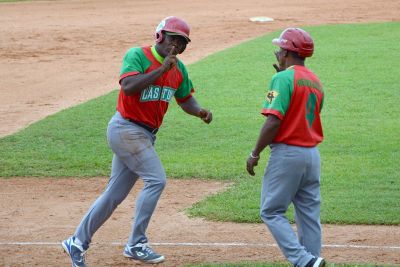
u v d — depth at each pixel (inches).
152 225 1366.9
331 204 1480.1
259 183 1656.0
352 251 1204.5
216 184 1673.2
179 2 5753.0
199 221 1392.7
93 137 2142.0
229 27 4350.4
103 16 5054.1
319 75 2923.2
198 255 1191.6
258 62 3216.0
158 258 1145.4
